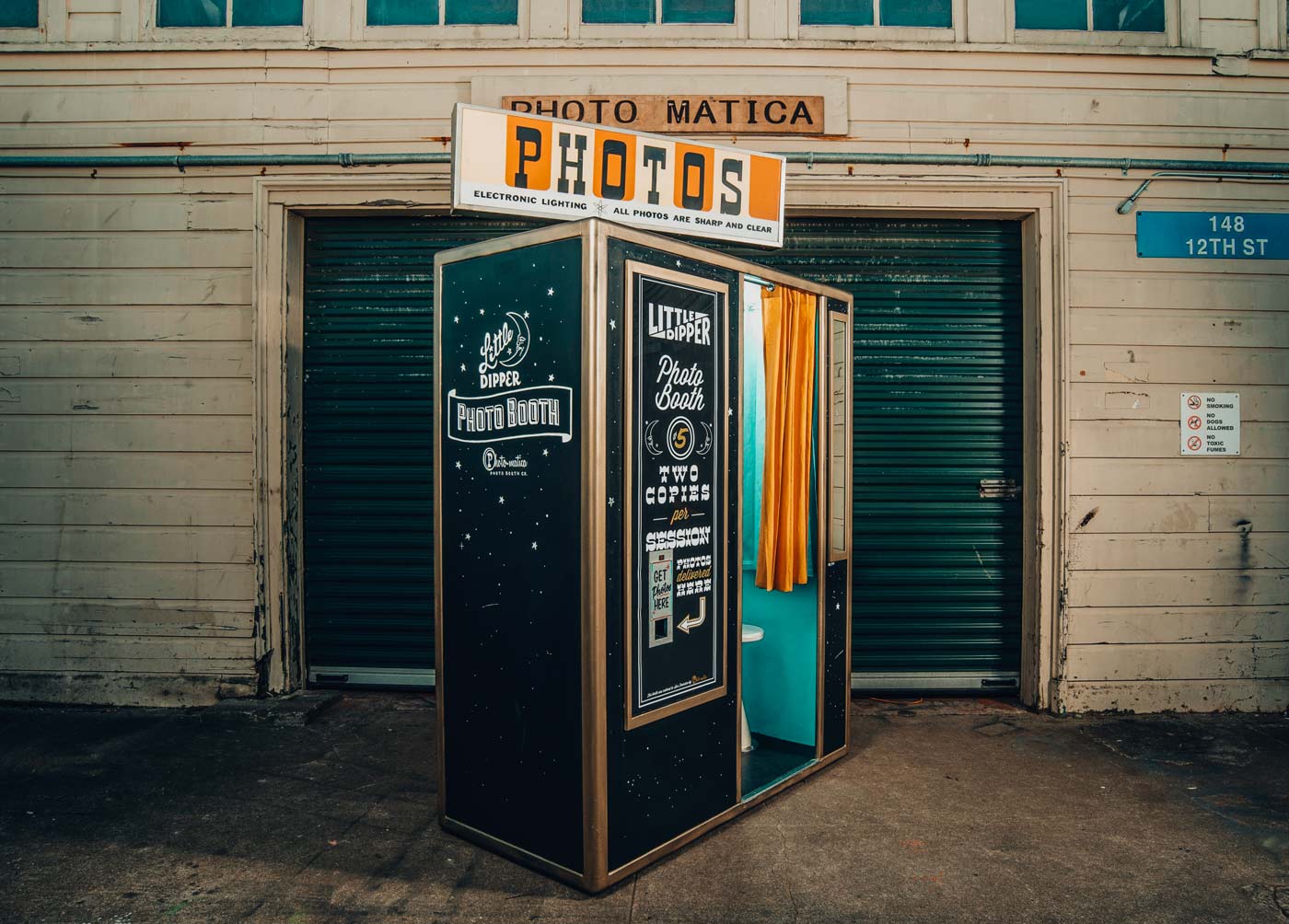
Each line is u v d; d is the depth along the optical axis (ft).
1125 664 15.05
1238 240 15.23
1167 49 15.23
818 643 12.28
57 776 11.93
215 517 15.17
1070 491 15.01
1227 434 15.14
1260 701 15.10
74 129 15.39
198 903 8.59
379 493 15.80
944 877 9.18
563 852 8.87
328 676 15.87
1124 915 8.46
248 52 15.35
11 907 8.46
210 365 15.24
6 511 15.21
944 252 15.89
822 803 11.16
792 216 15.80
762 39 15.26
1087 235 15.17
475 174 9.80
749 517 13.07
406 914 8.38
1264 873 9.32
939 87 15.29
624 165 10.75
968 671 15.92
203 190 15.30
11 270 15.31
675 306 9.51
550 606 8.93
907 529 15.79
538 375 9.02
